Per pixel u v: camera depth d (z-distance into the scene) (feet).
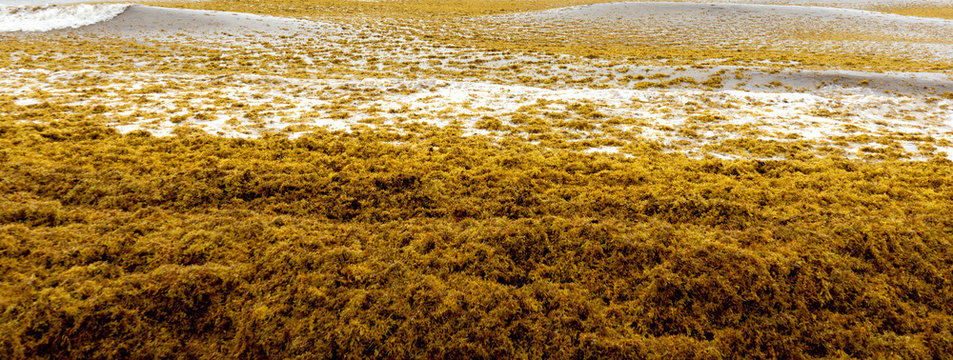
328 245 23.65
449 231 25.35
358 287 20.61
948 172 34.19
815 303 20.22
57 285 19.04
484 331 18.37
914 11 187.32
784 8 161.27
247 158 35.63
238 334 17.98
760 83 72.95
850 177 33.40
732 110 54.95
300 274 21.08
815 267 21.94
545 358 17.62
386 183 31.35
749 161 36.70
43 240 22.12
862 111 54.85
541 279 21.75
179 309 18.65
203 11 133.39
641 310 19.93
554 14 166.61
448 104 56.54
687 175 33.91
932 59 95.71
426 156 37.22
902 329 19.02
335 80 69.21
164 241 23.00
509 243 24.09
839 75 72.74
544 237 24.57
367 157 37.01
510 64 91.04
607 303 20.52
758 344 18.40
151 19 120.26
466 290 20.57
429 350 17.72
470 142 41.65
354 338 17.83
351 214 27.71
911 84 67.10
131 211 26.48
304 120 48.19
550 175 33.81
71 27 110.52
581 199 29.91
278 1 183.21
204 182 30.12
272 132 43.24
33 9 123.85
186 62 86.07
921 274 21.79
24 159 31.73
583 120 50.24
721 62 88.12
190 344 17.62
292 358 17.21
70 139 37.24
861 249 23.32
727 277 21.20
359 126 46.14
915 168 35.22
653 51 107.24
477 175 33.50
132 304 18.42
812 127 48.06
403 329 18.33
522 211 28.25
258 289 20.13
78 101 51.52
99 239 22.71
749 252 22.81
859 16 147.13
